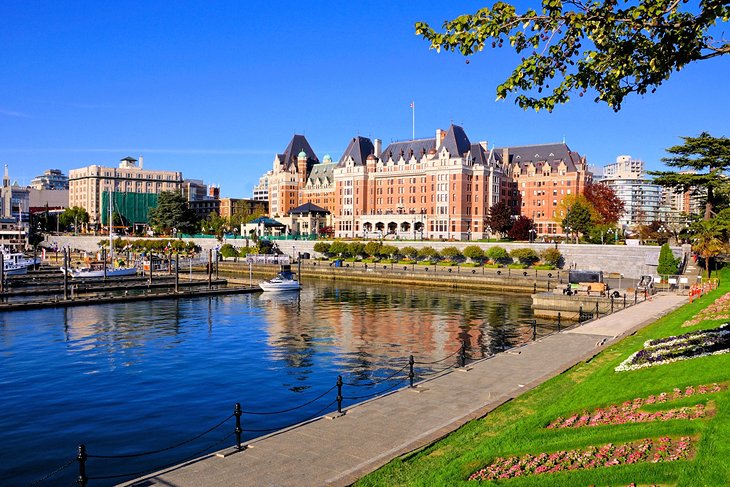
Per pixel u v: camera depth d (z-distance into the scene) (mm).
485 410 25172
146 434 29812
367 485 17688
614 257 114938
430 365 45312
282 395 36938
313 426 23797
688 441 16891
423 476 18031
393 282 121000
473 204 190750
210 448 27859
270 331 61594
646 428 18359
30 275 120750
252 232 188750
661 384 23391
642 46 17000
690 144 92000
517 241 144250
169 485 18172
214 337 57969
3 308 74438
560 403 24844
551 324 66750
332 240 170000
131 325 65500
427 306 83688
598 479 15641
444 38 17047
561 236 173500
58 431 30250
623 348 37438
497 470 17453
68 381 40469
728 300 45562
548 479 16094
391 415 25203
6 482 24125
